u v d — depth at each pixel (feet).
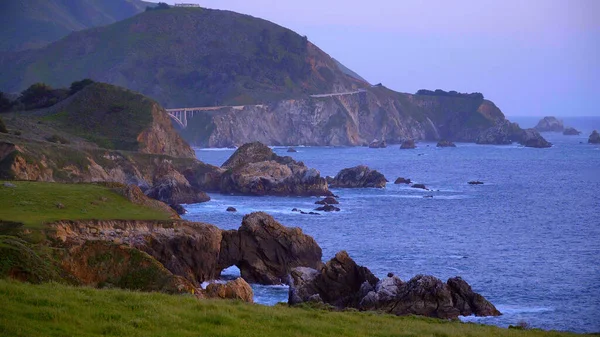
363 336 110.52
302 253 262.67
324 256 299.17
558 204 506.89
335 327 113.50
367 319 131.54
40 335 90.94
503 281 257.75
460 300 205.36
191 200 477.36
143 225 243.40
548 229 388.16
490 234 368.27
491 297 234.79
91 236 229.66
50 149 493.36
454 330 127.34
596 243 342.44
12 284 114.62
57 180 469.16
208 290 181.47
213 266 250.98
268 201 495.82
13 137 500.74
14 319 94.99
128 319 102.37
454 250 318.45
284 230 264.31
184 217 408.87
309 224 391.04
